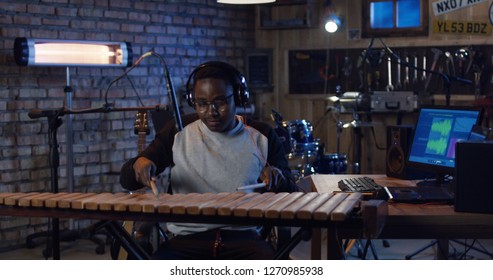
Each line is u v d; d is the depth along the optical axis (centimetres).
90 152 596
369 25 666
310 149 582
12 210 269
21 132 558
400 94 632
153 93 636
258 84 695
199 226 296
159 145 315
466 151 284
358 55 675
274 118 581
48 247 529
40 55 520
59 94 577
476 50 635
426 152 358
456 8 640
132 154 623
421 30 650
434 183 362
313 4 677
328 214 237
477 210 284
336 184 376
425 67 653
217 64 304
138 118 435
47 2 566
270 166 296
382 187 343
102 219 260
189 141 308
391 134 394
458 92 643
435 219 283
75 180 589
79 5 584
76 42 535
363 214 246
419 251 507
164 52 642
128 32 617
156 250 300
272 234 338
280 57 703
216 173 303
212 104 299
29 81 560
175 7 649
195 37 666
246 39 704
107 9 603
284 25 679
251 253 288
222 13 685
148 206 249
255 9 704
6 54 545
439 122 356
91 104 595
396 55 618
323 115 688
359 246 537
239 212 242
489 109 607
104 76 604
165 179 642
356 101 633
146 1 629
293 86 702
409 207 299
